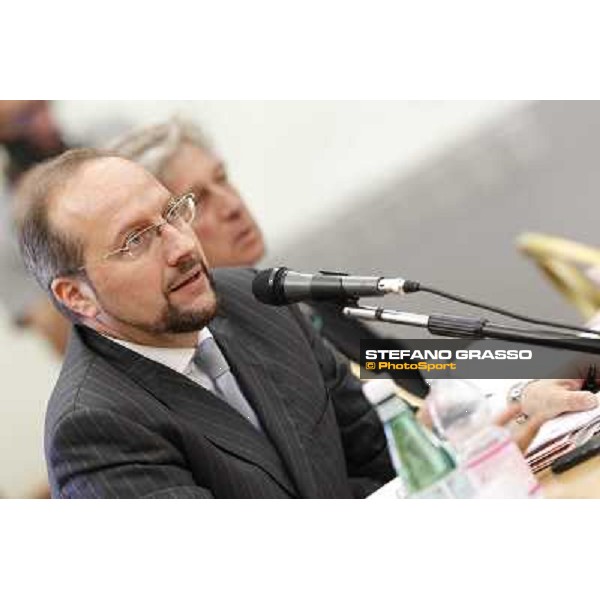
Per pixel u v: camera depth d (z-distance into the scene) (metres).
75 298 6.30
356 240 8.46
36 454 8.30
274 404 6.61
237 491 6.25
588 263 8.32
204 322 6.28
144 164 8.20
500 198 8.44
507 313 5.06
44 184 6.22
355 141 8.47
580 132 8.30
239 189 8.47
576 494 6.09
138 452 5.97
